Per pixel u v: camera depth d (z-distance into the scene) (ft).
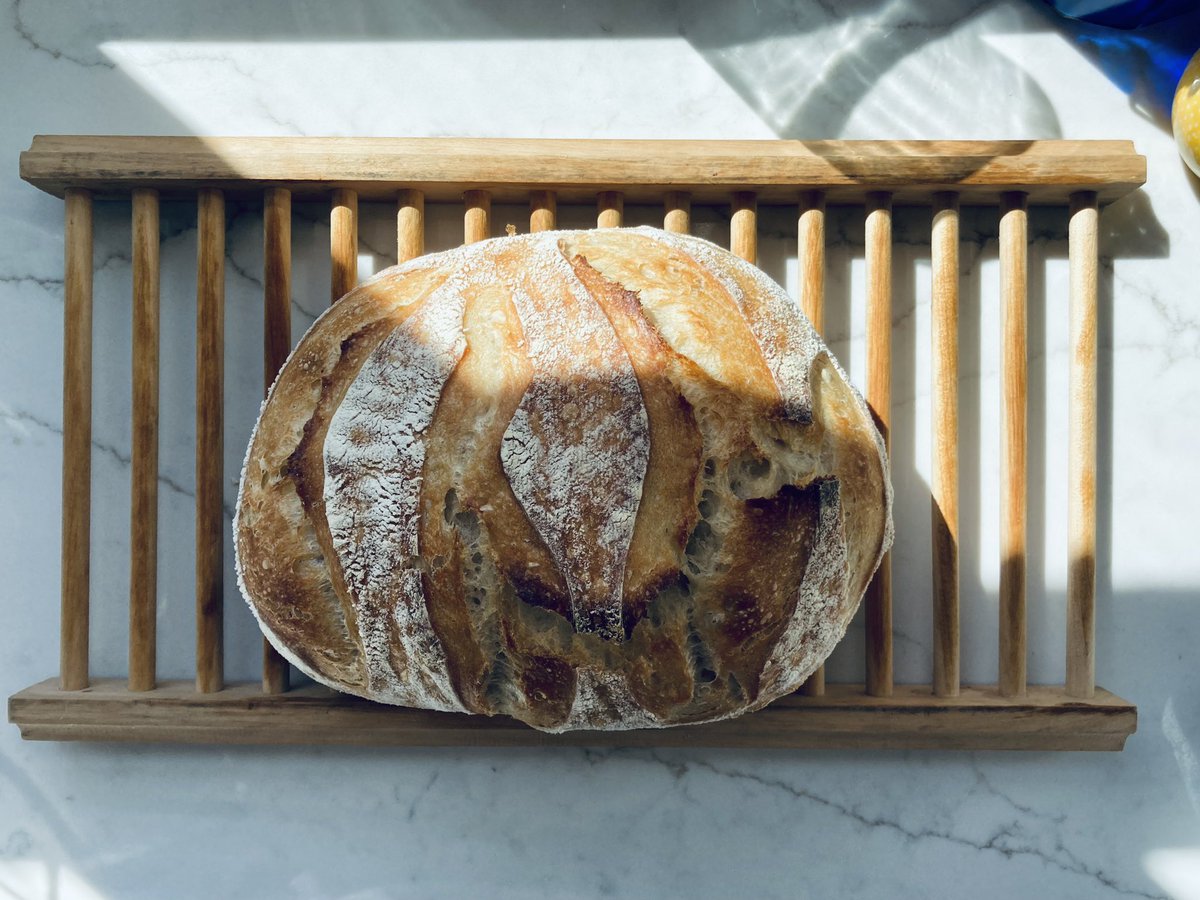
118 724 1.15
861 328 1.23
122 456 1.23
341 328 1.00
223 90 1.24
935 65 1.24
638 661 0.90
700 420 0.90
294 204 1.24
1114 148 1.15
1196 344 1.23
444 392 0.91
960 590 1.22
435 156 1.15
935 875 1.20
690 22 1.24
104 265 1.23
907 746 1.17
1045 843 1.20
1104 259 1.23
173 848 1.21
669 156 1.16
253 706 1.15
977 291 1.23
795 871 1.20
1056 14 1.24
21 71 1.24
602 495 0.87
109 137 1.16
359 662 0.97
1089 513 1.17
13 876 1.21
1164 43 1.24
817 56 1.24
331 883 1.21
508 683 0.94
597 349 0.90
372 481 0.91
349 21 1.24
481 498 0.89
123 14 1.24
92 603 1.22
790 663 0.95
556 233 1.01
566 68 1.24
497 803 1.21
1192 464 1.22
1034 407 1.22
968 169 1.14
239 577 1.03
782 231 1.24
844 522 0.94
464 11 1.24
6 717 1.22
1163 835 1.20
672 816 1.21
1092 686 1.17
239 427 1.22
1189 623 1.22
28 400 1.24
